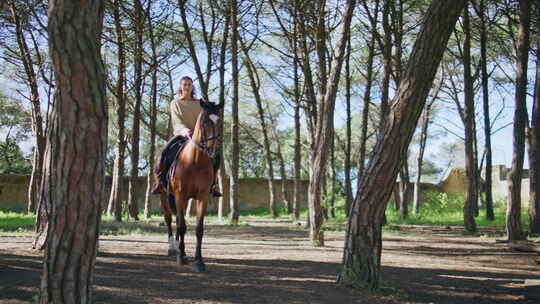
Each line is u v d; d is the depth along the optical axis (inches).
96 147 163.5
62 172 161.8
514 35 890.1
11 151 1579.7
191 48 815.7
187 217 1114.7
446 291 285.6
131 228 684.1
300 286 279.9
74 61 158.7
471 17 898.7
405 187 1167.0
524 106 620.1
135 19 708.0
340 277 282.8
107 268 320.5
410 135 263.9
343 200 1311.5
